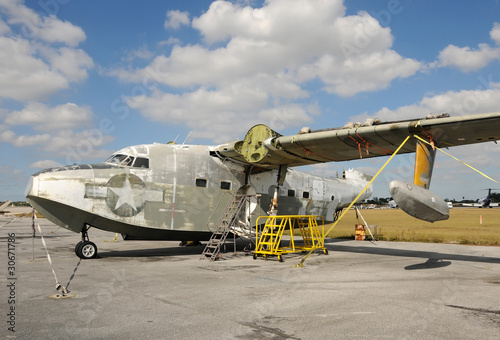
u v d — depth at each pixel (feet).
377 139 36.52
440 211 32.45
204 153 44.14
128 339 14.25
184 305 19.43
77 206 35.40
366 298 21.27
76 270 30.96
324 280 27.02
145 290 23.08
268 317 17.34
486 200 294.25
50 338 14.26
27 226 113.80
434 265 35.58
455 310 18.79
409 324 16.37
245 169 47.03
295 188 53.62
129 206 37.99
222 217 43.96
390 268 33.40
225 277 28.04
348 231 93.04
